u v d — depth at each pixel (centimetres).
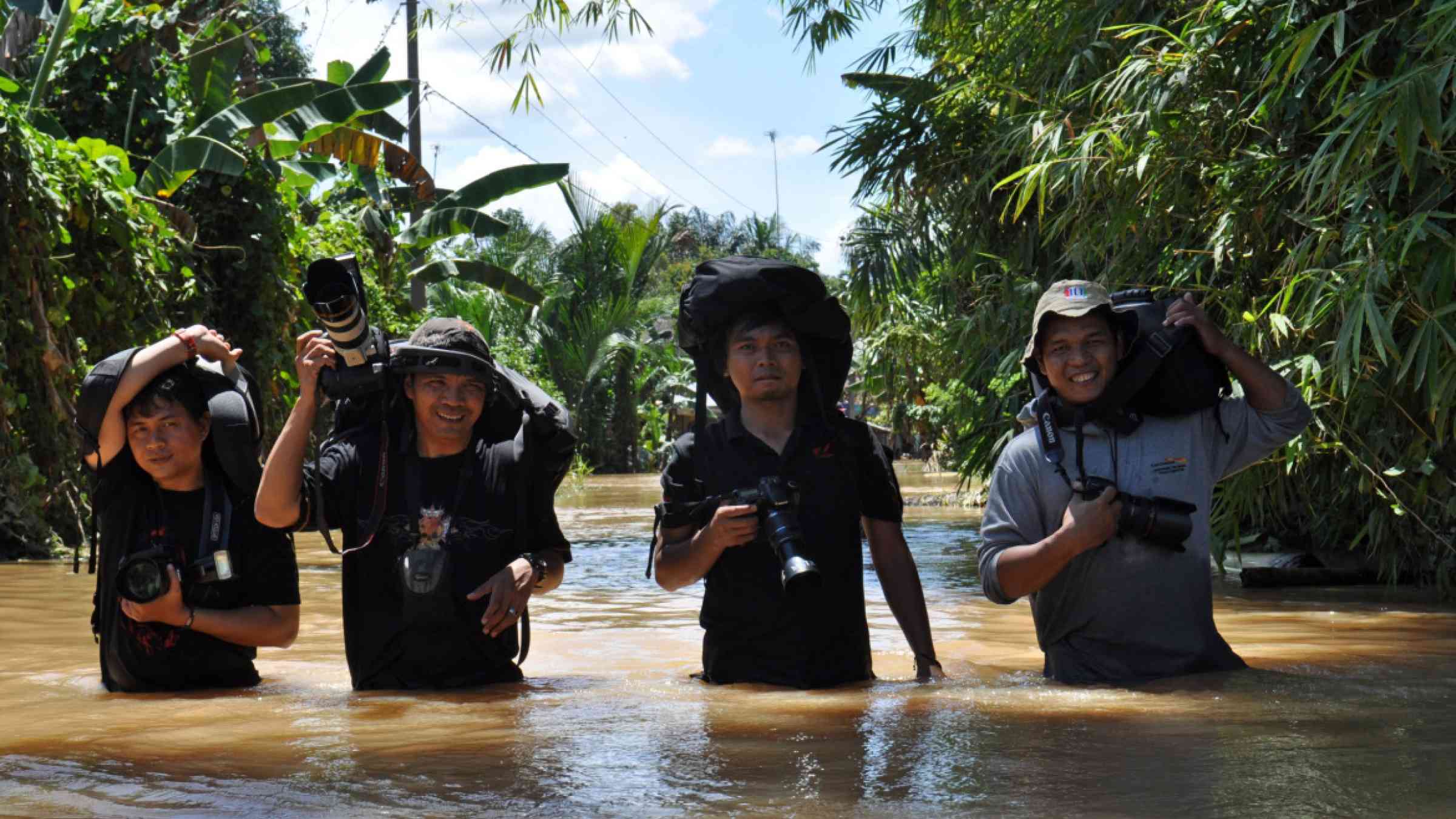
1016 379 667
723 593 295
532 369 2486
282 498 289
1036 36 614
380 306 1317
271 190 1056
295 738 222
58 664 334
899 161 744
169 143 978
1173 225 530
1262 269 481
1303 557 568
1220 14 440
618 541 830
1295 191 448
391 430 307
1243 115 463
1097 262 638
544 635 405
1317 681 270
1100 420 290
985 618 438
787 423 302
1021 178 677
